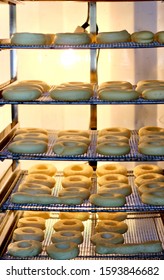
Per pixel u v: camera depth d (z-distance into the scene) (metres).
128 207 1.48
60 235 1.51
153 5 1.77
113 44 1.52
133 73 1.83
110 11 1.78
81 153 1.55
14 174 1.71
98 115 1.86
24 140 1.59
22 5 1.78
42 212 1.69
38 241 1.50
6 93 1.50
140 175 1.69
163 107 1.85
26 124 1.87
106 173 1.71
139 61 1.82
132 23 1.79
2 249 1.46
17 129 1.76
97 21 1.79
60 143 1.58
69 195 1.53
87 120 1.87
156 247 1.45
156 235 1.57
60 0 1.61
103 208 1.48
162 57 1.81
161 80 1.76
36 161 1.90
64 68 1.84
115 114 1.86
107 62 1.83
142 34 1.51
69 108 1.85
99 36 1.56
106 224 1.59
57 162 1.90
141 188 1.57
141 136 1.69
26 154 1.54
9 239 1.54
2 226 1.49
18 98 1.50
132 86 1.77
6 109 1.85
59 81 1.85
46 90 1.71
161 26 1.79
